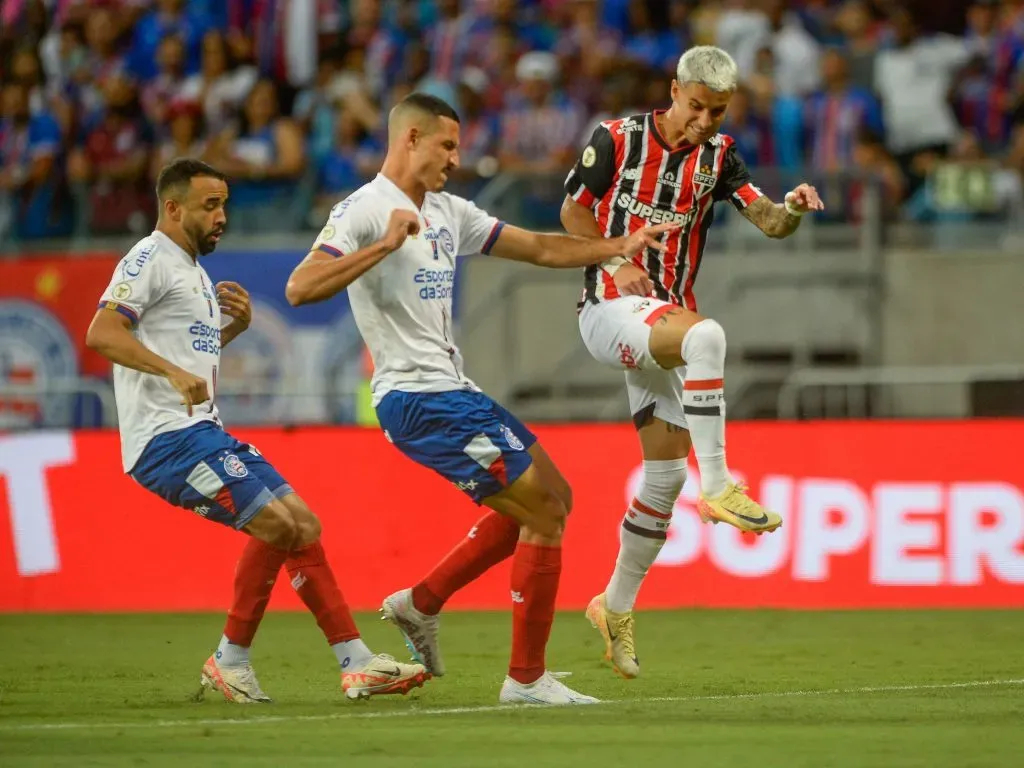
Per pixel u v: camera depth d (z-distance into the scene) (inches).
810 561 1392.7
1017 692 869.8
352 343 1788.9
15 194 2025.1
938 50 2032.5
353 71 2101.4
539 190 1836.9
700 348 823.7
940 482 1380.4
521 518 816.9
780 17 2096.5
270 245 1878.7
